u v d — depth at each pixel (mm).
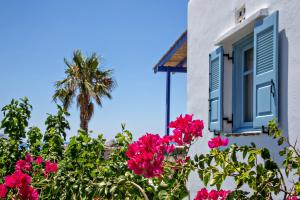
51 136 6332
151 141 2918
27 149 6375
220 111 5762
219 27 6148
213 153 3518
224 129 5750
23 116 6473
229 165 3375
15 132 6375
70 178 4180
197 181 6430
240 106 5715
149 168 2863
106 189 3352
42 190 4520
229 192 3424
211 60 6227
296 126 3938
